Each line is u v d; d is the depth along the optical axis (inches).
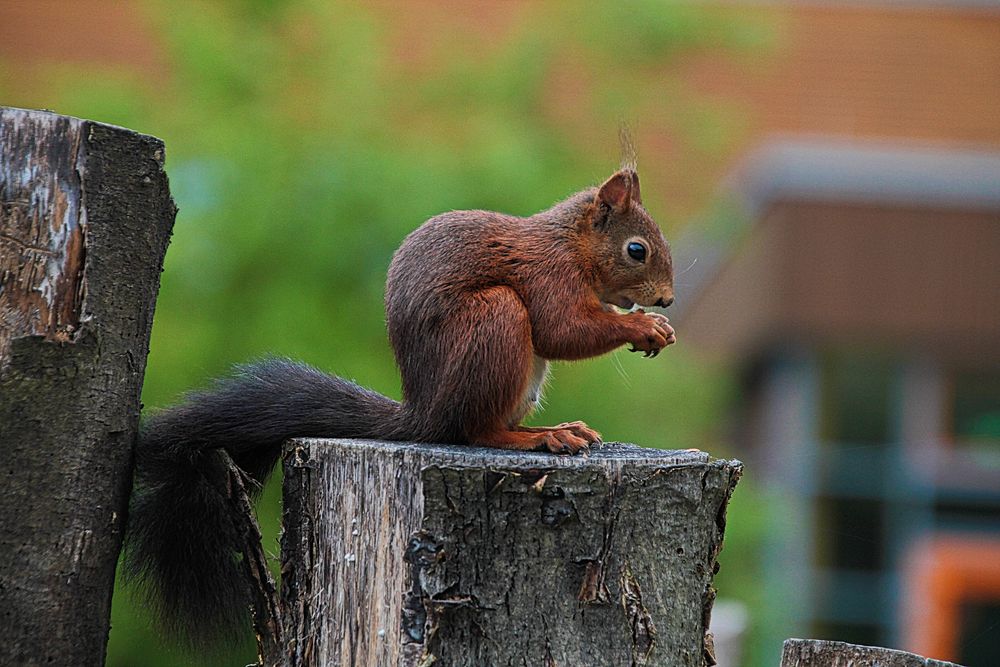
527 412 287.7
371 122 556.4
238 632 264.4
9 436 219.6
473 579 217.3
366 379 480.7
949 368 852.6
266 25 569.3
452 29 674.8
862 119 895.7
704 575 230.4
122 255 230.8
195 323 489.7
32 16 733.3
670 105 673.0
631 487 223.9
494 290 265.6
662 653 224.2
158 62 699.4
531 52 618.5
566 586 220.1
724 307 900.0
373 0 709.9
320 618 230.2
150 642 442.6
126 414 233.8
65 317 223.6
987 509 839.7
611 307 305.7
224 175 506.6
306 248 502.0
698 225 789.2
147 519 256.4
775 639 668.7
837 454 855.7
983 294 788.0
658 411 545.0
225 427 259.6
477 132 561.3
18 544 221.3
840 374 863.7
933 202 788.0
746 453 943.7
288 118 544.4
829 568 824.9
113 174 229.5
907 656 235.8
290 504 237.3
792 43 896.9
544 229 285.4
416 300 265.0
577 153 603.5
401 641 217.6
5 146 223.6
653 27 627.5
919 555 831.7
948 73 903.7
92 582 230.1
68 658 227.3
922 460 850.1
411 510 220.2
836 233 790.5
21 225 221.9
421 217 503.8
